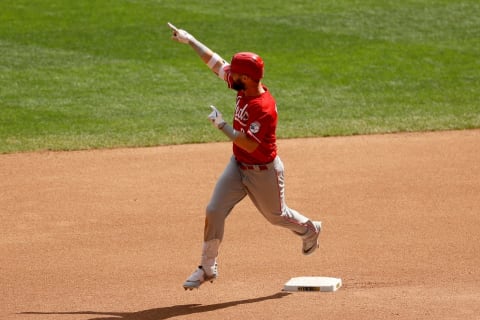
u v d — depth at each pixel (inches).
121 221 1503.4
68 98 2482.8
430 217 1498.5
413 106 2416.3
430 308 1051.9
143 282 1198.9
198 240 1393.9
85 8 3297.2
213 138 2140.7
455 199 1606.8
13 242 1397.6
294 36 3019.2
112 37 3004.4
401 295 1112.2
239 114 1055.0
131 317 1053.2
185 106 2426.2
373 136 2142.0
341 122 2271.2
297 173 1811.0
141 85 2596.0
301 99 2479.1
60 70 2709.2
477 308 1047.6
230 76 1072.2
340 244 1360.7
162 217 1523.1
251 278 1209.4
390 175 1785.2
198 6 3329.2
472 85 2605.8
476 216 1499.8
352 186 1706.4
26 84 2586.1
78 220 1513.3
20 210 1578.5
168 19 3176.7
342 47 2923.2
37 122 2284.7
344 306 1070.4
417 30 3083.2
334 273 1224.8
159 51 2888.8
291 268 1251.2
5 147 2070.6
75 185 1745.8
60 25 3117.6
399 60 2812.5
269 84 2600.9
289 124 2257.6
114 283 1196.5
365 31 3070.9
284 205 1136.8
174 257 1311.5
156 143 2098.9
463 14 3235.7
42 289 1176.8
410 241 1369.3
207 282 1192.8
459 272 1214.3
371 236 1398.9
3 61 2770.7
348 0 3400.6
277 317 1034.7
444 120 2277.3
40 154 2011.6
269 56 2839.6
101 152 2023.9
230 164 1112.2
